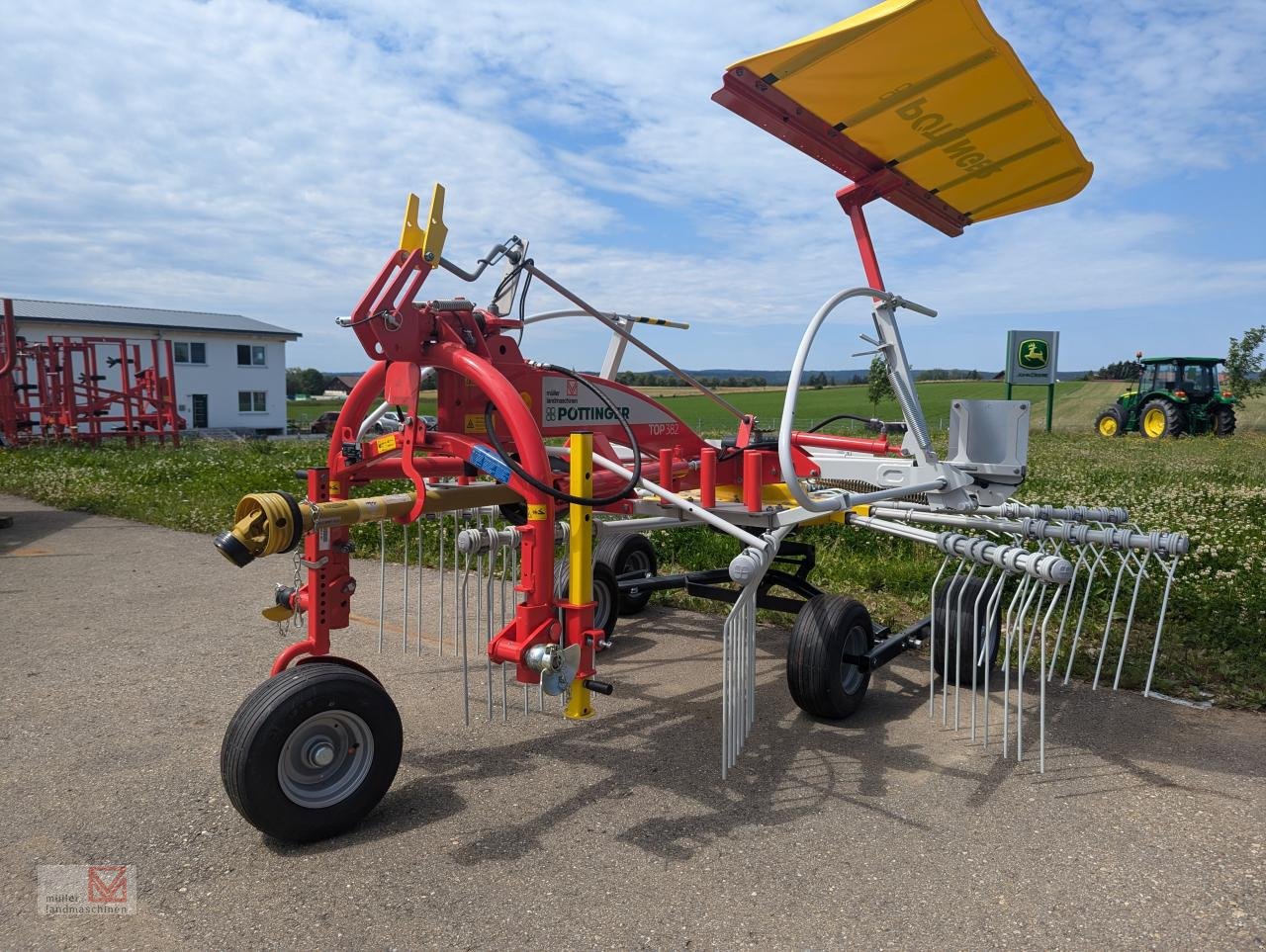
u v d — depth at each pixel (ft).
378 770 9.95
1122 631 17.54
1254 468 47.21
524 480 9.93
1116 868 9.21
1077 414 125.08
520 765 11.82
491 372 10.52
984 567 21.31
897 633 16.33
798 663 12.96
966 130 12.77
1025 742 12.65
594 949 7.85
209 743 12.57
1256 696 14.24
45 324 115.96
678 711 13.97
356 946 7.89
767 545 10.93
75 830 10.02
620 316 16.66
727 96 11.53
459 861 9.34
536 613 10.00
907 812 10.50
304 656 11.30
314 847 9.61
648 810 10.55
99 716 13.64
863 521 14.97
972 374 215.31
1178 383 85.25
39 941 7.97
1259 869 9.18
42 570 24.52
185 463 50.34
